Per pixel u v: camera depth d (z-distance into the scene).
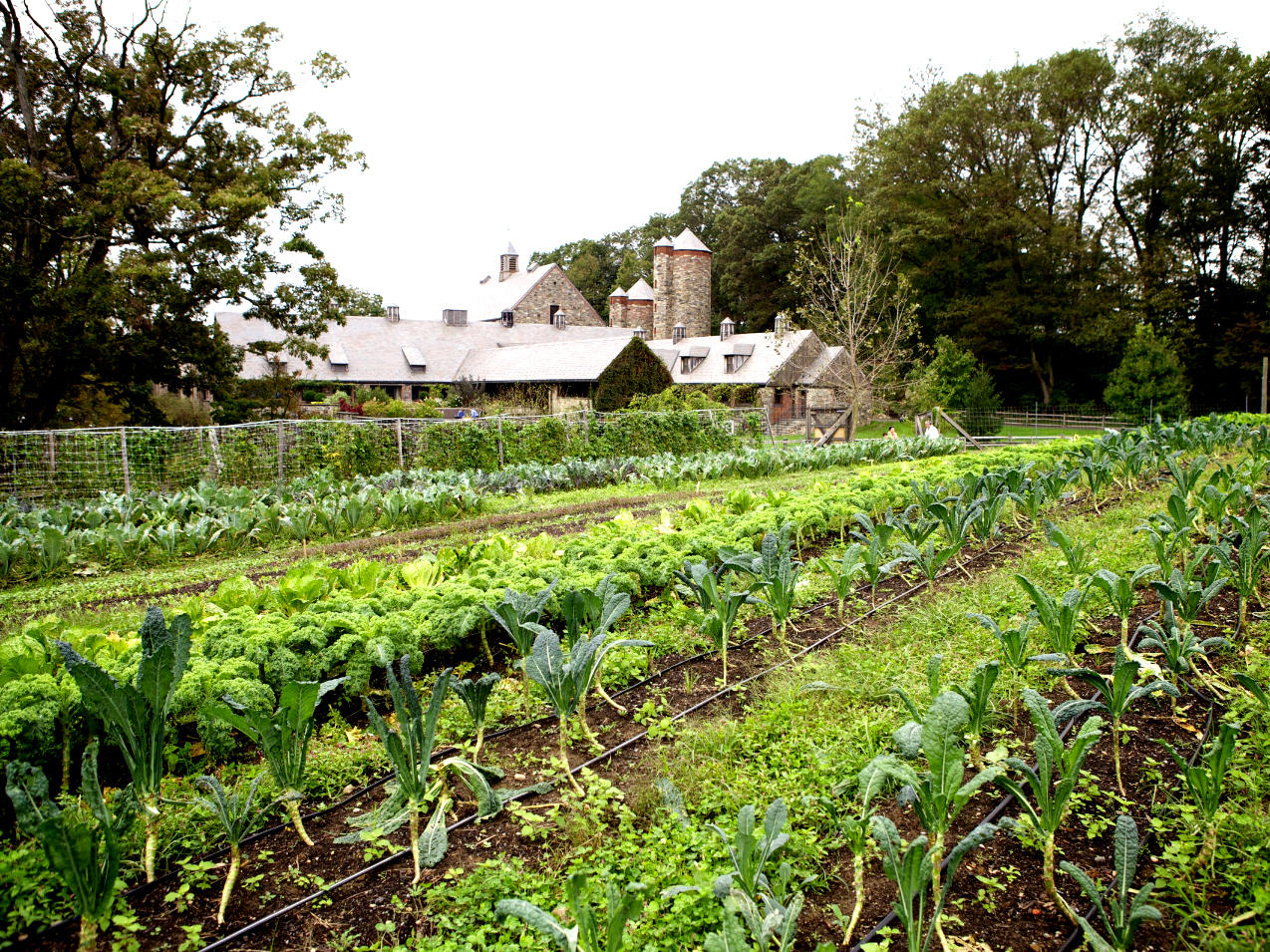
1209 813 3.09
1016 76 41.53
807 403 42.19
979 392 35.25
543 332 55.94
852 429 29.28
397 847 3.49
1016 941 2.80
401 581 6.56
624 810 3.59
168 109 23.03
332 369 46.12
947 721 2.99
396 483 15.56
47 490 15.53
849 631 6.11
